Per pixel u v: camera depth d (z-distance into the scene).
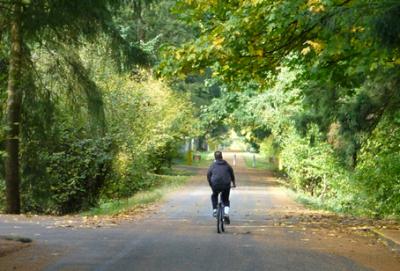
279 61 15.31
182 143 53.81
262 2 13.17
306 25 12.83
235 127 52.22
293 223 17.66
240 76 15.98
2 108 22.11
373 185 21.47
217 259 10.87
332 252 11.84
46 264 10.28
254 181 44.41
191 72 14.91
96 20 20.53
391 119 19.12
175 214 20.89
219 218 15.32
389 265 10.48
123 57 22.33
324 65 15.60
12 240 12.88
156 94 35.97
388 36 10.12
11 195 22.33
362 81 16.72
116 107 27.88
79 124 25.09
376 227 15.80
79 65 22.62
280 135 36.19
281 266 10.17
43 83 22.73
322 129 21.83
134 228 16.11
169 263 10.41
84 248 12.16
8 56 20.84
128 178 30.75
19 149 23.28
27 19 18.91
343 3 11.95
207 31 15.02
